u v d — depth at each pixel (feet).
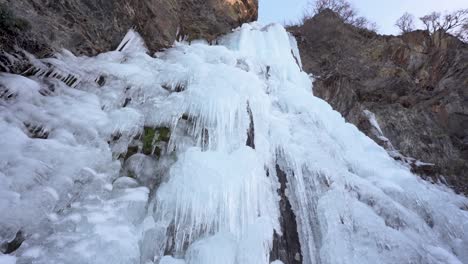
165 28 21.25
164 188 9.23
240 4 35.04
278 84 19.63
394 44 46.14
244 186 9.86
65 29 13.76
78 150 8.95
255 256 8.41
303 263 9.30
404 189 16.05
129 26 17.75
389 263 9.43
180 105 12.07
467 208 22.61
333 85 32.68
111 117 10.83
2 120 8.33
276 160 12.66
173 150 10.85
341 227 10.18
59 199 7.64
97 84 12.64
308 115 16.81
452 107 41.19
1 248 6.22
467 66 44.86
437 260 11.41
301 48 38.47
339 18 46.55
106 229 7.61
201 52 19.42
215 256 7.81
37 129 9.07
